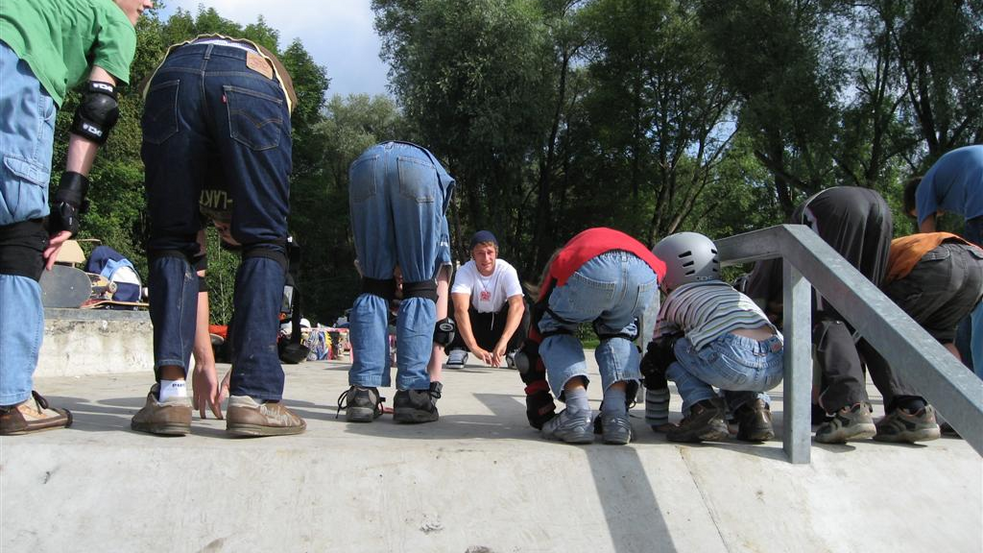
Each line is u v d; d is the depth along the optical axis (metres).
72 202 2.48
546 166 28.23
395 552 2.03
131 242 22.38
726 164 29.36
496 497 2.21
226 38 2.71
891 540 2.29
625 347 2.82
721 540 2.18
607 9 26.38
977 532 2.38
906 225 25.64
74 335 5.35
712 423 2.68
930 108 20.38
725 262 3.22
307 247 35.88
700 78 26.59
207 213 2.91
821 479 2.46
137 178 19.91
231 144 2.54
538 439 2.78
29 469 2.12
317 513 2.09
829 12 20.83
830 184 22.42
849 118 21.12
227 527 2.04
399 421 3.19
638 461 2.40
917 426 2.80
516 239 28.97
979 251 3.33
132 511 2.06
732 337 2.67
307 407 3.68
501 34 23.75
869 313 2.00
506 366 8.05
